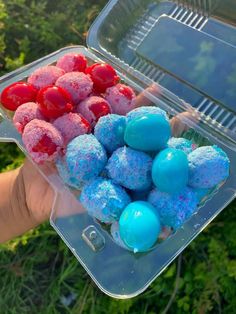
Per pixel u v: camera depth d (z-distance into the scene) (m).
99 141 0.16
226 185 0.16
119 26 0.20
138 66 0.20
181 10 0.19
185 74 0.18
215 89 0.18
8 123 0.18
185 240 0.15
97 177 0.16
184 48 0.19
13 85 0.18
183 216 0.15
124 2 0.20
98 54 0.20
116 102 0.18
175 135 0.18
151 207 0.14
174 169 0.14
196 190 0.16
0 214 0.20
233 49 0.17
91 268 0.15
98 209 0.15
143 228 0.14
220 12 0.18
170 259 0.15
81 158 0.15
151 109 0.16
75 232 0.16
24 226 0.20
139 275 0.15
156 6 0.20
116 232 0.15
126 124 0.16
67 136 0.16
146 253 0.15
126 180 0.15
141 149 0.15
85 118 0.17
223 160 0.15
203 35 0.18
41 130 0.16
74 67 0.18
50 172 0.17
